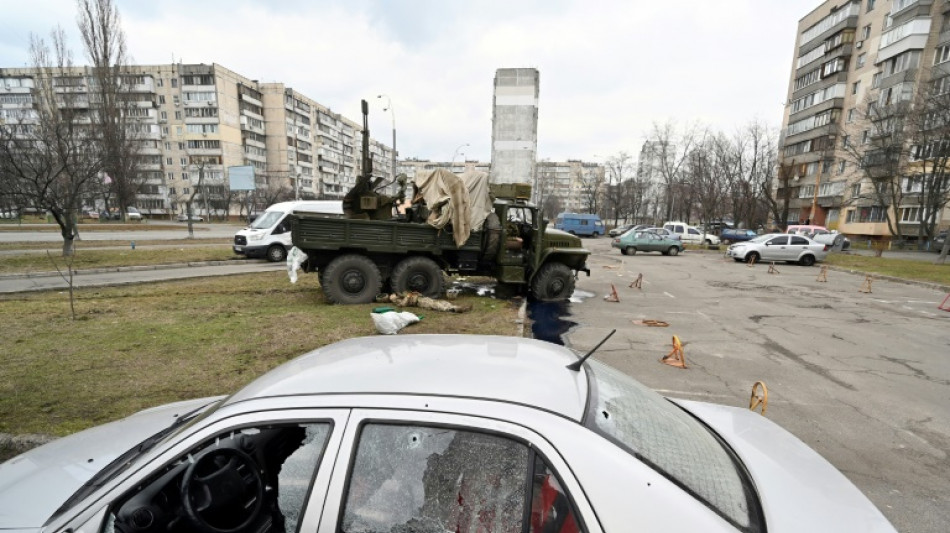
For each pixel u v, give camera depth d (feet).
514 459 4.69
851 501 5.34
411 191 35.83
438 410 4.92
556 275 34.01
